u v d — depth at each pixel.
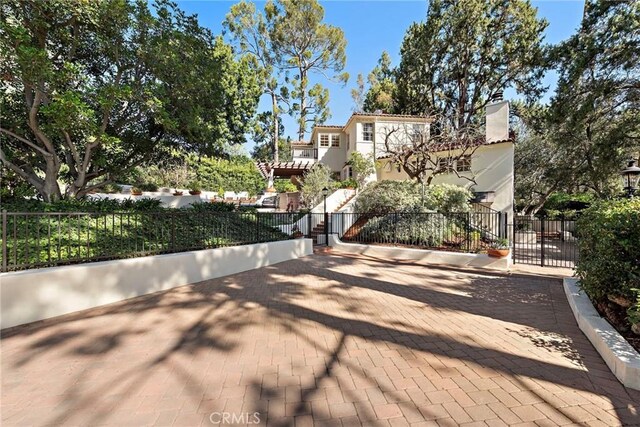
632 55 12.01
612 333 3.35
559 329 4.00
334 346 3.49
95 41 7.97
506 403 2.45
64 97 6.21
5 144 8.75
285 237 10.23
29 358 3.15
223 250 7.20
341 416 2.29
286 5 28.66
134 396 2.52
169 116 8.69
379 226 11.93
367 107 31.55
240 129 20.22
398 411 2.35
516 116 24.56
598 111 13.93
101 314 4.47
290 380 2.78
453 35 23.25
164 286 5.88
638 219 3.65
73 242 5.53
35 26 6.65
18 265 4.26
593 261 4.04
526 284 6.54
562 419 2.26
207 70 9.19
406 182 14.48
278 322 4.23
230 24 29.67
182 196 17.16
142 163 11.49
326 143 23.38
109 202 8.80
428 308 4.88
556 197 21.64
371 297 5.48
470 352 3.34
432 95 26.47
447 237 10.71
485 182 15.30
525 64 22.02
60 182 12.96
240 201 20.84
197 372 2.90
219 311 4.66
